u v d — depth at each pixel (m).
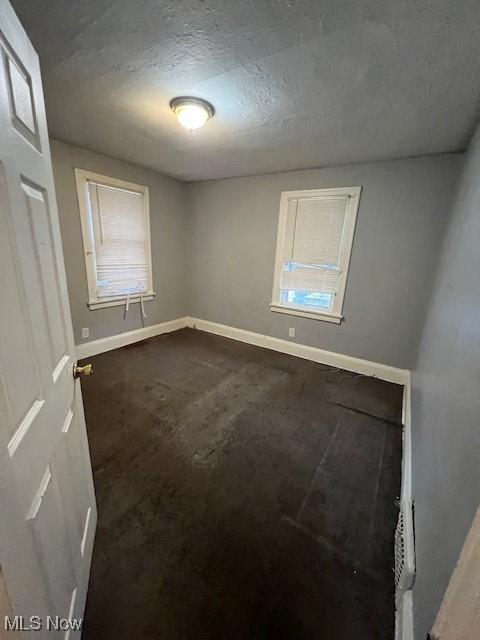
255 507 1.46
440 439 1.02
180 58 1.30
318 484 1.63
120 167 3.12
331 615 1.03
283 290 3.55
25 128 0.70
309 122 1.92
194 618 1.01
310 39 1.14
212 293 4.19
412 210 2.60
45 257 0.81
